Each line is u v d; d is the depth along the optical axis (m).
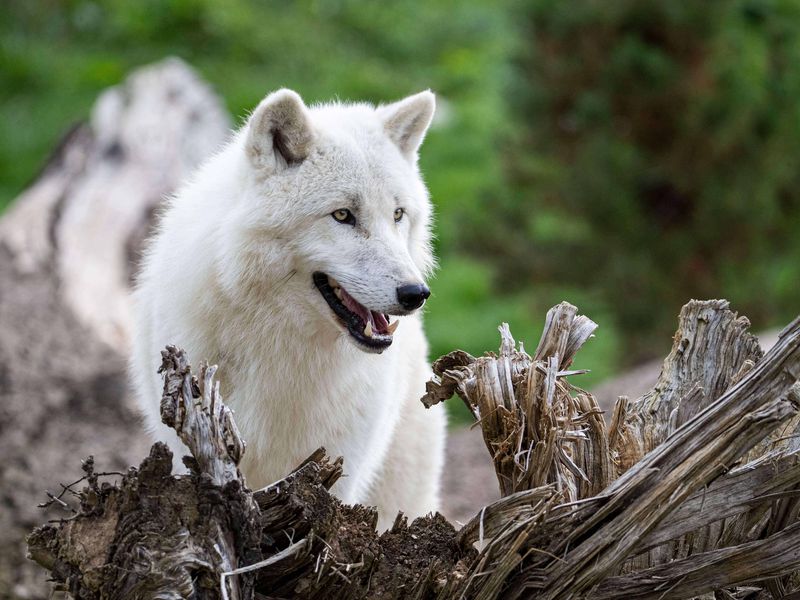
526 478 5.62
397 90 29.30
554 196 18.11
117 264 15.81
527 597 5.38
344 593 5.34
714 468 5.23
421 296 7.37
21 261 15.64
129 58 29.45
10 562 9.97
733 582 5.43
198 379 5.49
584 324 6.25
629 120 17.22
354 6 33.53
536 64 17.62
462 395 5.99
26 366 13.00
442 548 5.65
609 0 16.55
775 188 17.38
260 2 32.66
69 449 11.78
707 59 16.53
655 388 6.59
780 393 5.24
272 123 7.52
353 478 7.91
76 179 18.25
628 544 5.25
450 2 35.44
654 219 17.84
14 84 27.69
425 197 8.46
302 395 7.68
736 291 17.83
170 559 4.87
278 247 7.50
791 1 16.59
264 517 5.30
